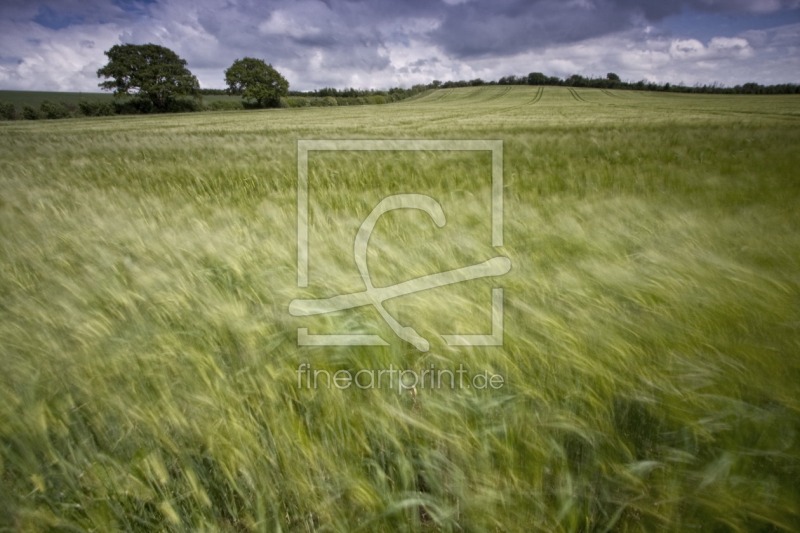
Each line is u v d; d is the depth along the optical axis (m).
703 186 3.97
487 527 0.96
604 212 3.15
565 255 2.33
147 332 1.67
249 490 1.10
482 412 1.24
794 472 0.98
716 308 1.47
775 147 6.30
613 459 1.10
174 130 19.72
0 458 1.11
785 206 3.02
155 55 64.19
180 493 1.10
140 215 3.81
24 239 3.05
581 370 1.28
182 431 1.20
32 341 1.55
